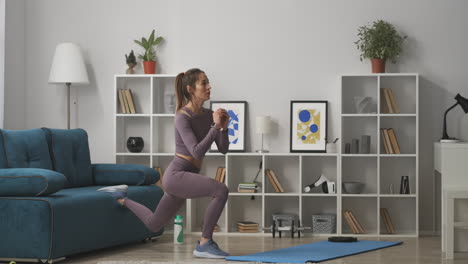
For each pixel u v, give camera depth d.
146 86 6.61
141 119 6.62
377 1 6.36
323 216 6.16
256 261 4.48
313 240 5.75
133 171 5.62
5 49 6.39
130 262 4.41
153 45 6.56
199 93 4.55
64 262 4.49
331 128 6.38
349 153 6.20
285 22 6.45
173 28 6.58
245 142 6.42
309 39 6.43
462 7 6.29
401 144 6.34
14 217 4.34
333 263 4.44
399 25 6.35
